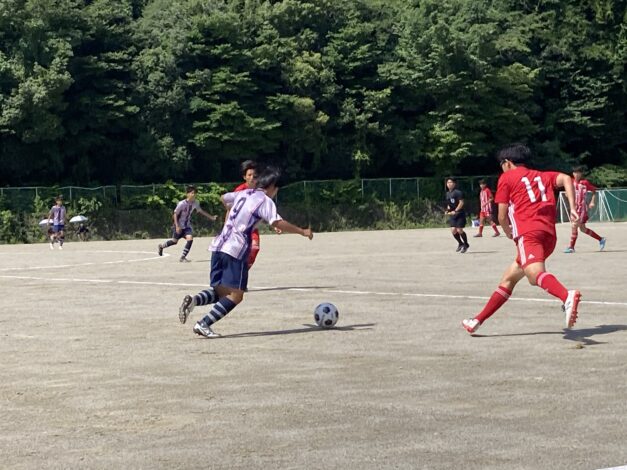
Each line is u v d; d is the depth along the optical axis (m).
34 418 7.05
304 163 61.56
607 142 68.44
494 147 63.81
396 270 21.27
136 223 53.72
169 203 54.75
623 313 12.62
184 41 56.19
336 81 61.09
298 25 60.78
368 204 59.88
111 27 55.16
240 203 11.19
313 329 11.62
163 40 56.31
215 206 55.88
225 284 11.11
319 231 58.22
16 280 20.36
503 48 62.50
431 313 13.02
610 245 29.98
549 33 66.06
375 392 7.75
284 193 58.44
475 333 11.02
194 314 13.52
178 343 10.69
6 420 7.00
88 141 54.03
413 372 8.62
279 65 58.69
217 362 9.36
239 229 11.12
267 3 59.72
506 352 9.62
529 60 65.19
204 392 7.88
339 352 9.84
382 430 6.49
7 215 50.25
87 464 5.77
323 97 59.47
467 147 61.47
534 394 7.57
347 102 60.03
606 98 66.06
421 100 62.25
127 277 20.70
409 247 32.59
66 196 52.44
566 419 6.72
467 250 29.70
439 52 60.69
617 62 65.81
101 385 8.28
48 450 6.12
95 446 6.20
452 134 61.19
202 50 56.66
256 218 11.10
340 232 55.31
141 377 8.62
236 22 57.06
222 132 56.38
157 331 11.73
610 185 65.62
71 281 19.78
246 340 10.82
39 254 33.38
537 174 10.52
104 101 53.47
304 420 6.82
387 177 64.25
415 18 62.09
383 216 60.19
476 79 61.34
